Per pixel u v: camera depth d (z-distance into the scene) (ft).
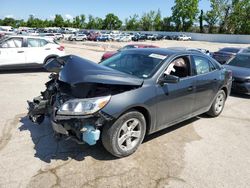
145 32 267.39
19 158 11.84
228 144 14.74
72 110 10.75
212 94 17.75
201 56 16.96
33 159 11.82
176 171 11.58
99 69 11.86
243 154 13.60
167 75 12.93
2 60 32.17
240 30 239.71
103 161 11.97
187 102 15.20
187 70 15.33
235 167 12.23
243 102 25.12
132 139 12.71
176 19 278.05
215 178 11.24
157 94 12.88
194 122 17.99
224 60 51.52
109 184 10.37
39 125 15.53
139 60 14.49
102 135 11.64
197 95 15.96
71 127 11.02
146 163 12.06
